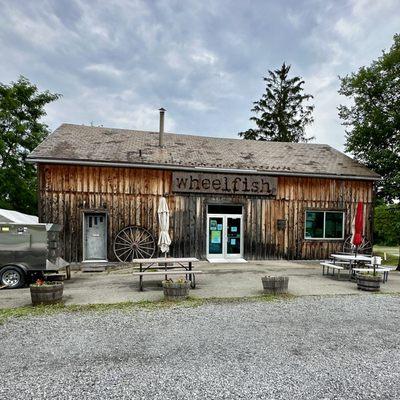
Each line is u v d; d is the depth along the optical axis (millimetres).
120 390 3219
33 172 20219
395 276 10695
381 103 16484
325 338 4730
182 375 3545
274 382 3416
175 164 12539
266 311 6090
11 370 3648
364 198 14656
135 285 8523
